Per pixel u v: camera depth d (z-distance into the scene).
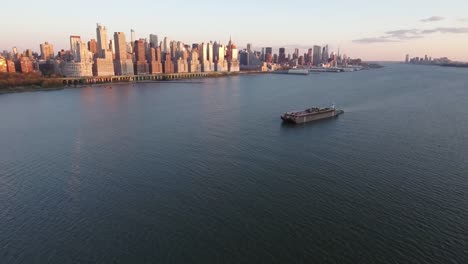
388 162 97.62
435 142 119.56
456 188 79.06
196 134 134.25
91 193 77.12
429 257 53.50
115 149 112.56
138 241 57.97
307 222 64.12
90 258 53.47
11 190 79.12
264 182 83.06
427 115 174.50
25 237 59.38
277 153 107.38
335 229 61.69
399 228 61.84
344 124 155.00
